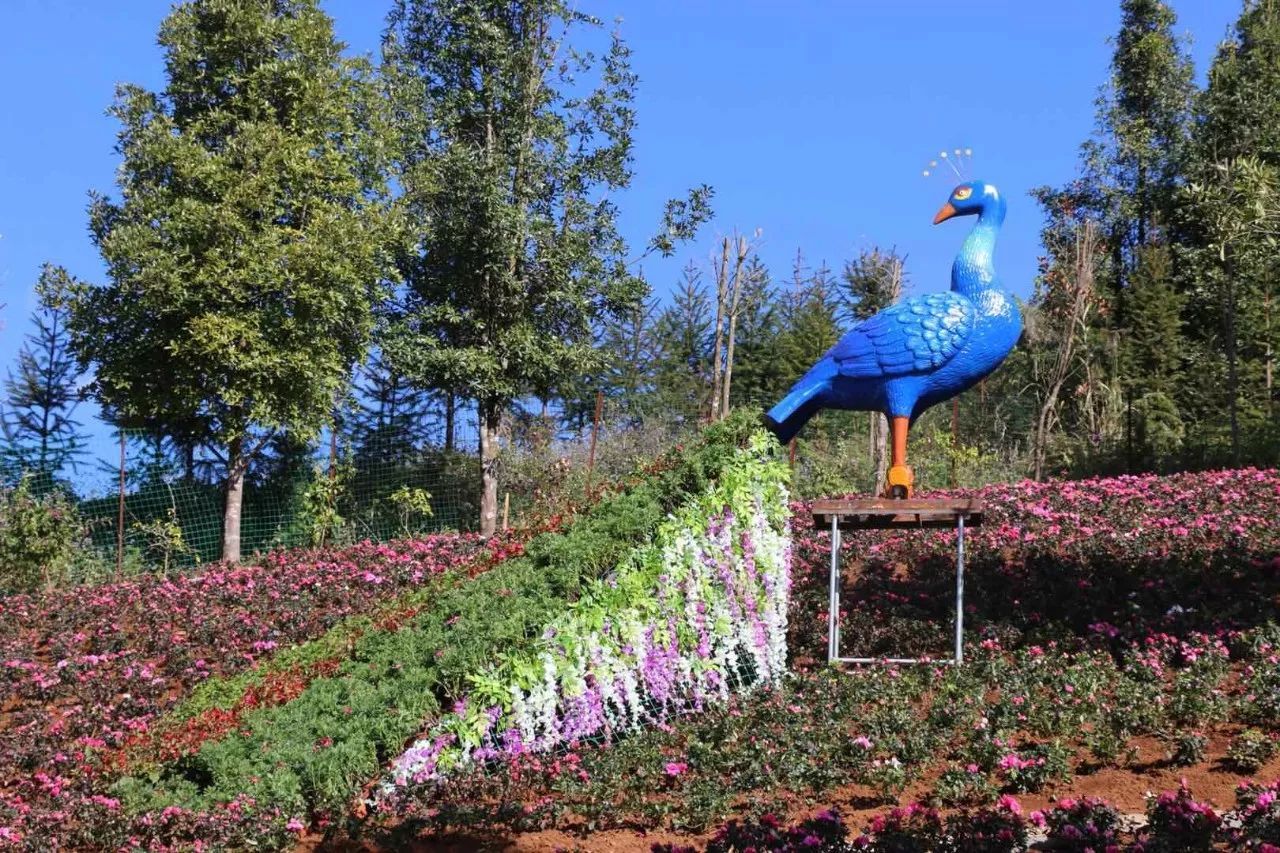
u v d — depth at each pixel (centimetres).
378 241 1928
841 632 979
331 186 1911
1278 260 1362
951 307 955
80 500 1838
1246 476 1515
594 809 680
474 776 754
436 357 2072
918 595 1049
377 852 682
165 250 1781
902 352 952
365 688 844
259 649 1141
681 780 720
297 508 2009
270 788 738
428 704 818
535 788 733
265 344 1777
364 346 2020
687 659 882
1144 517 1295
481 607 930
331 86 1970
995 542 1185
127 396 1839
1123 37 3328
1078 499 1423
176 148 1802
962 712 761
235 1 1902
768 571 952
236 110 1931
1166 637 851
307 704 834
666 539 939
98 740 904
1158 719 715
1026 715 744
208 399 1870
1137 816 605
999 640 925
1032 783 657
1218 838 552
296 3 1988
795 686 877
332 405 1948
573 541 1011
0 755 878
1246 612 907
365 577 1362
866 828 591
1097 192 3266
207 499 1941
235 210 1808
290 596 1320
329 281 1842
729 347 2284
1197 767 666
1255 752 655
